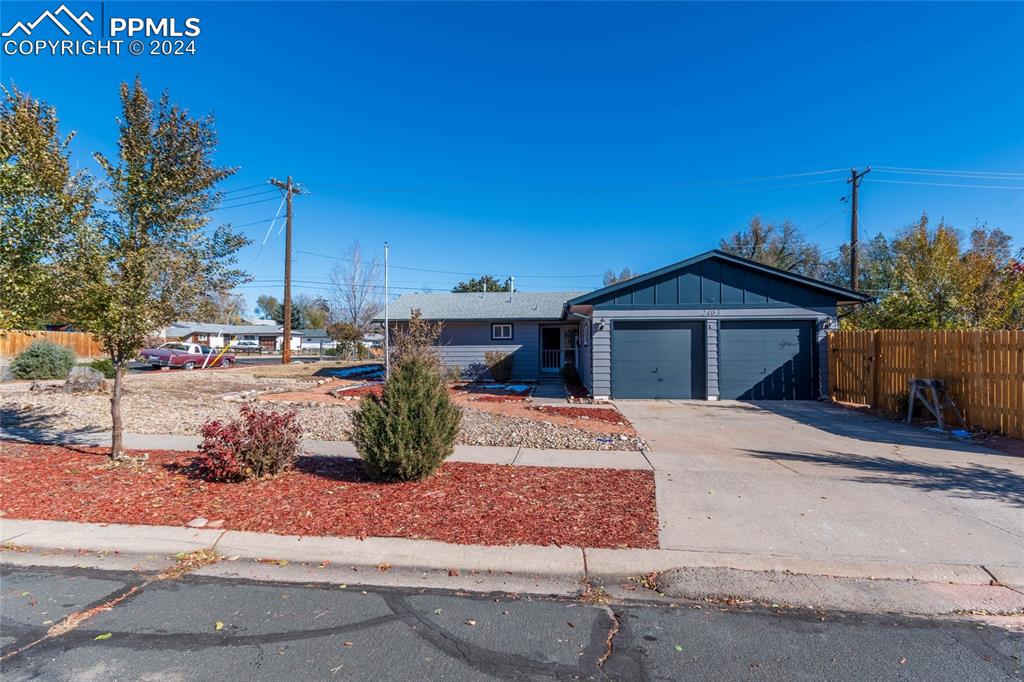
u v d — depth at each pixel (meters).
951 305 14.16
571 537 4.70
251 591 3.88
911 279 15.05
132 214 6.65
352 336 33.03
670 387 15.07
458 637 3.27
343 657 3.05
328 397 14.91
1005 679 2.88
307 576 4.12
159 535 4.77
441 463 6.58
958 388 10.30
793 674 2.91
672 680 2.86
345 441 8.97
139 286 6.57
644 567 4.19
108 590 3.89
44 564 4.34
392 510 5.34
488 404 13.88
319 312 84.25
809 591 3.82
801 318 14.82
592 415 11.99
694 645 3.20
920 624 3.45
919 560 4.27
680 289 15.09
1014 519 5.15
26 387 16.34
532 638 3.27
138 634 3.29
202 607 3.64
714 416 11.95
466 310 24.77
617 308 15.10
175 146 6.70
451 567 4.21
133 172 6.46
